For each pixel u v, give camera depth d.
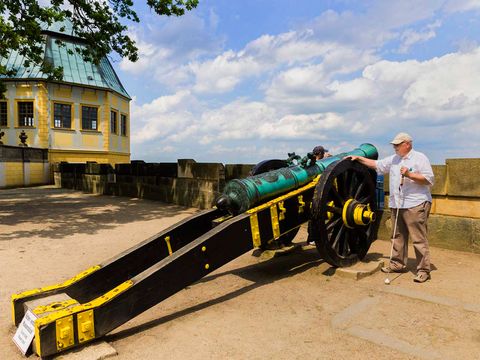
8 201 12.62
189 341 2.84
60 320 2.55
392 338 2.83
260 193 4.04
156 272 3.00
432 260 5.02
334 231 4.34
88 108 27.59
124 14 11.90
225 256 3.49
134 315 2.88
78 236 6.65
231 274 4.47
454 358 2.55
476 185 5.30
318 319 3.19
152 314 3.35
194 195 10.28
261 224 3.82
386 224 6.29
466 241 5.46
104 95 27.97
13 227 7.51
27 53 10.56
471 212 5.42
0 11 9.52
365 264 4.59
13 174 20.97
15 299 2.97
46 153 24.86
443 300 3.53
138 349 2.73
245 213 3.75
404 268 4.47
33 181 23.09
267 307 3.46
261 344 2.78
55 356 2.56
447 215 5.62
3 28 8.66
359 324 3.08
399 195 4.17
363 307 3.40
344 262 4.39
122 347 2.76
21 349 2.67
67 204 11.55
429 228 5.79
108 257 5.22
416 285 3.98
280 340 2.83
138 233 6.93
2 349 2.74
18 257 5.20
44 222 8.11
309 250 5.53
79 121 27.02
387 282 4.02
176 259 3.12
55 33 27.62
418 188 4.07
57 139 26.12
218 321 3.18
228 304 3.55
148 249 3.72
